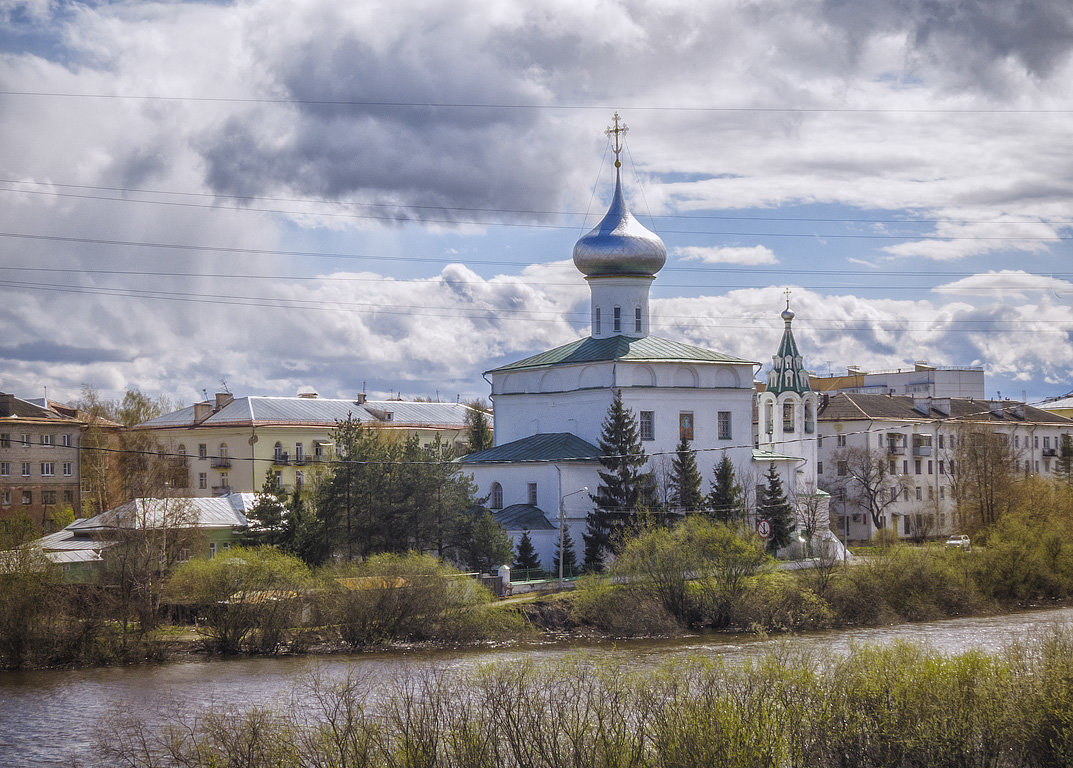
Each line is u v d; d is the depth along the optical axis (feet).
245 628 240.32
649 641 253.85
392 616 247.91
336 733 126.00
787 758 124.77
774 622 271.28
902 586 295.89
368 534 291.99
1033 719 130.41
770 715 125.59
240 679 212.43
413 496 293.23
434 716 126.11
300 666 223.30
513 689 138.31
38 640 229.66
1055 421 566.77
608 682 137.49
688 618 272.10
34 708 192.44
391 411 513.04
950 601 299.17
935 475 497.05
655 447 334.85
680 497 318.24
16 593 229.25
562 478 314.14
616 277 359.66
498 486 331.98
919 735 127.85
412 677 189.57
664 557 273.33
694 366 344.49
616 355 335.06
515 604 266.36
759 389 545.85
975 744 129.80
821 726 128.26
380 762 125.18
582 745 121.80
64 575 247.91
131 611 240.53
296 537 287.89
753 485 352.69
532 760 123.03
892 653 144.77
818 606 277.85
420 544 294.46
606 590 268.62
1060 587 320.29
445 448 313.73
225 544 305.53
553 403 350.23
